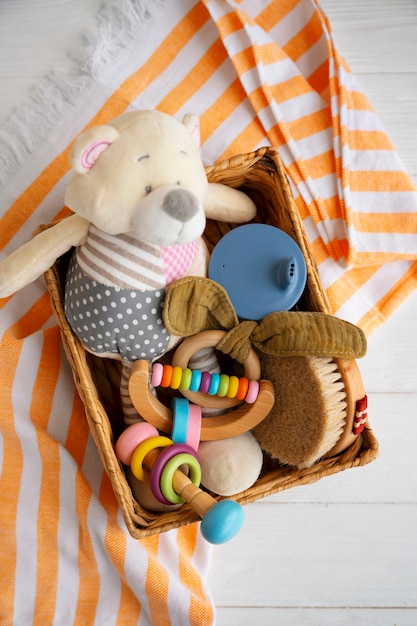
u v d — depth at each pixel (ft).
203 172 2.28
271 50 3.09
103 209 2.10
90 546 2.67
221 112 3.09
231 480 2.49
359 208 3.05
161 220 2.04
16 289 2.51
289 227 2.74
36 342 2.78
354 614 2.98
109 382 2.82
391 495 3.07
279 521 3.04
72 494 2.68
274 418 2.59
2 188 2.95
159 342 2.41
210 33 3.11
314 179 3.06
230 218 2.81
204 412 2.61
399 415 3.13
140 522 2.44
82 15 3.14
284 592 2.99
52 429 2.78
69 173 2.97
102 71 3.05
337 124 3.05
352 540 3.03
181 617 2.69
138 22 3.08
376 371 3.15
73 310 2.39
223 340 2.46
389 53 3.27
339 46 3.29
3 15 3.14
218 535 2.13
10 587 2.57
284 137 3.05
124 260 2.27
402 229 3.03
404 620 2.98
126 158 2.09
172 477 2.33
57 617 2.62
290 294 2.59
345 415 2.40
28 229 2.95
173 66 3.10
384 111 3.27
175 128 2.18
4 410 2.69
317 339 2.36
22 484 2.64
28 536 2.61
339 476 3.08
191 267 2.48
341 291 3.05
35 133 2.98
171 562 2.78
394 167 3.06
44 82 3.05
